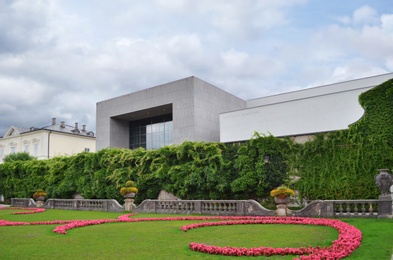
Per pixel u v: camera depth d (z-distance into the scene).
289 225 12.31
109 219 15.48
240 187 20.23
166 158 24.08
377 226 10.84
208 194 21.88
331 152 18.80
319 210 14.41
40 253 7.68
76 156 29.42
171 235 10.20
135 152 25.80
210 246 7.80
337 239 8.79
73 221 14.66
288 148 20.02
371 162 17.52
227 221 13.52
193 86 33.38
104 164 27.22
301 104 25.64
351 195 17.67
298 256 7.00
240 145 21.62
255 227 11.88
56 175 30.73
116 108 39.06
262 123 27.11
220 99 36.50
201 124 33.50
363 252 7.23
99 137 40.06
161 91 35.50
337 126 23.83
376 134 17.58
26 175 33.97
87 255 7.40
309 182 19.00
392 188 14.59
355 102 23.58
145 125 40.59
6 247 8.48
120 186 25.42
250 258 6.96
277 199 15.45
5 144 56.53
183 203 18.70
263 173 20.00
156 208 19.47
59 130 54.59
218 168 21.61
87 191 27.55
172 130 37.41
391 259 6.53
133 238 9.70
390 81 17.56
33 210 22.41
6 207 27.16
